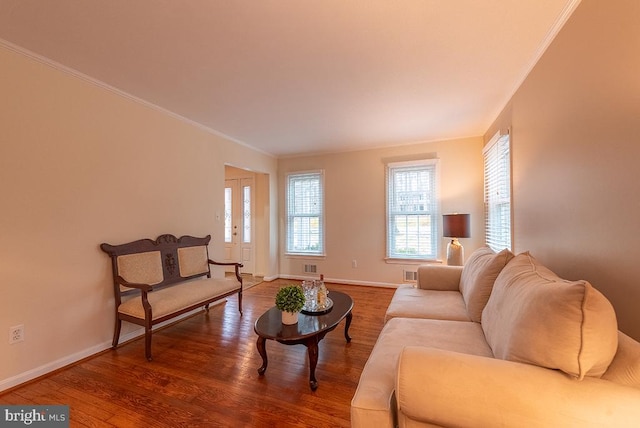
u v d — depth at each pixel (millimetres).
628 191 1243
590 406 903
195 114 3270
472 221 4133
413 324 1896
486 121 3551
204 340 2719
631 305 1238
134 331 2770
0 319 1910
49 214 2166
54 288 2189
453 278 2736
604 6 1379
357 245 4852
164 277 2996
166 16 1674
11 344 1957
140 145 2861
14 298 1973
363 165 4816
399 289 2832
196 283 3111
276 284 4945
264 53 2074
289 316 2062
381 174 4707
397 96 2811
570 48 1679
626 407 887
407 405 1052
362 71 2330
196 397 1839
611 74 1336
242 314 3443
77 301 2334
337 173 4988
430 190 4414
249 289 4617
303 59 2154
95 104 2473
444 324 1896
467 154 4184
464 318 2051
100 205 2508
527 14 1686
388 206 4648
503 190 3100
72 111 2311
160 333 2887
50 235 2170
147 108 2939
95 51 2035
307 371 2146
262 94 2754
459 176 4219
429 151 4387
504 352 1222
